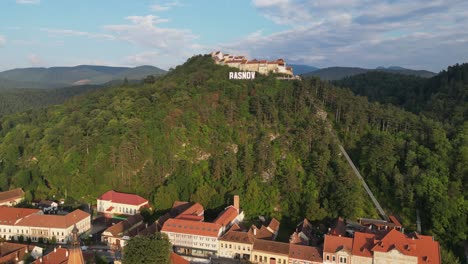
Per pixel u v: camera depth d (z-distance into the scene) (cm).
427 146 18662
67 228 14775
